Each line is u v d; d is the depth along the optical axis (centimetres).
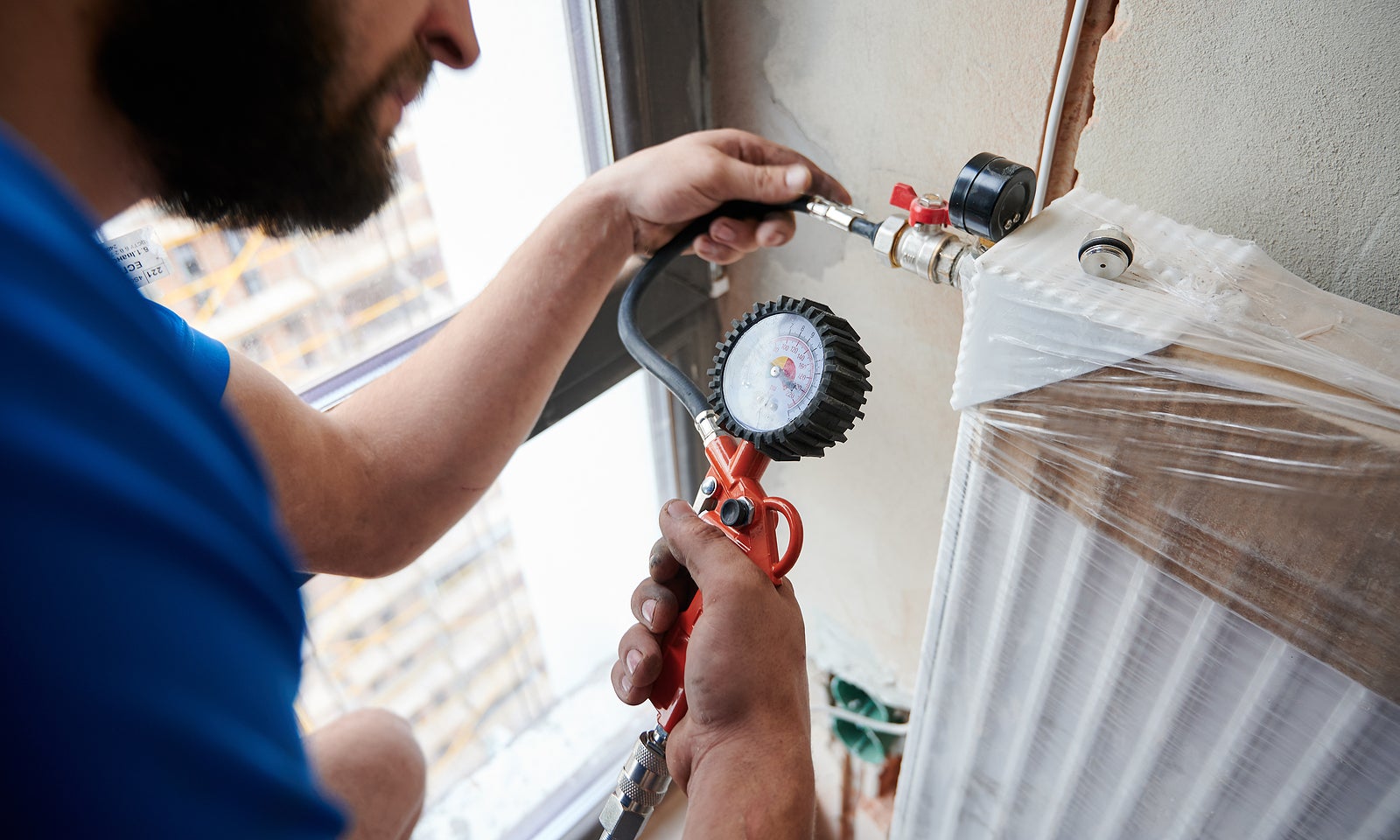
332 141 42
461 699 118
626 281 86
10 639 16
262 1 34
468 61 49
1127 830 63
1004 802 73
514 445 72
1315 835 51
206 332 73
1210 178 54
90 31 31
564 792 120
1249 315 43
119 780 17
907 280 79
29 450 17
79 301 19
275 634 24
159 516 19
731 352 57
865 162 77
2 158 19
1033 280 46
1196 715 53
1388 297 50
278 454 58
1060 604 57
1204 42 50
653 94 81
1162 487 47
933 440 88
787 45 76
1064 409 49
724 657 46
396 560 70
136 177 40
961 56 64
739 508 51
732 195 67
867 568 108
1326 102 47
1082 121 60
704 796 44
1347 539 40
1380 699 43
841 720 120
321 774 63
